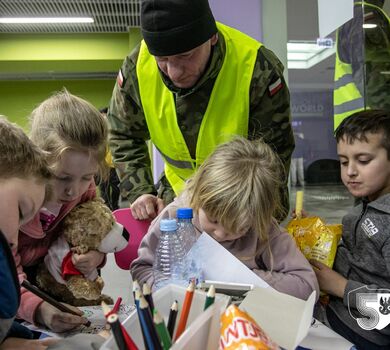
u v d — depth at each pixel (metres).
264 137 1.29
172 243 0.94
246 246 1.00
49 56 5.89
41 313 0.84
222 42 1.22
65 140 0.93
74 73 6.82
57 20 5.32
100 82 7.22
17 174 0.58
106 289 2.10
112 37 5.93
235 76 1.24
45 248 1.08
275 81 1.24
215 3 1.77
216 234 0.92
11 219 0.57
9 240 0.58
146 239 1.08
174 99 1.28
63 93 1.08
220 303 0.50
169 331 0.49
